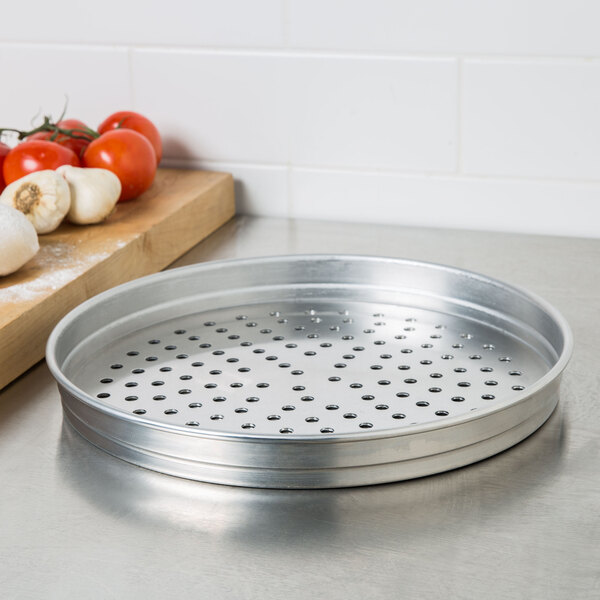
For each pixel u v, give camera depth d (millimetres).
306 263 863
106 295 767
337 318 825
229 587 475
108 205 926
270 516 532
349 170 1078
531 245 1009
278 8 1039
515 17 974
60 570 494
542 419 624
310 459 546
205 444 554
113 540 517
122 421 578
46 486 573
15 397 701
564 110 992
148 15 1087
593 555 492
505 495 547
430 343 764
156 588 477
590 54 966
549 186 1021
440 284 838
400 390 676
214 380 700
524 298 763
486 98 1009
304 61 1052
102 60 1122
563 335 667
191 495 556
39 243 892
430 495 547
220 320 824
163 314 820
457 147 1035
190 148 1127
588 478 563
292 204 1115
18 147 973
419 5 996
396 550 500
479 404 650
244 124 1098
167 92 1113
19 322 725
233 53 1073
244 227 1090
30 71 1152
